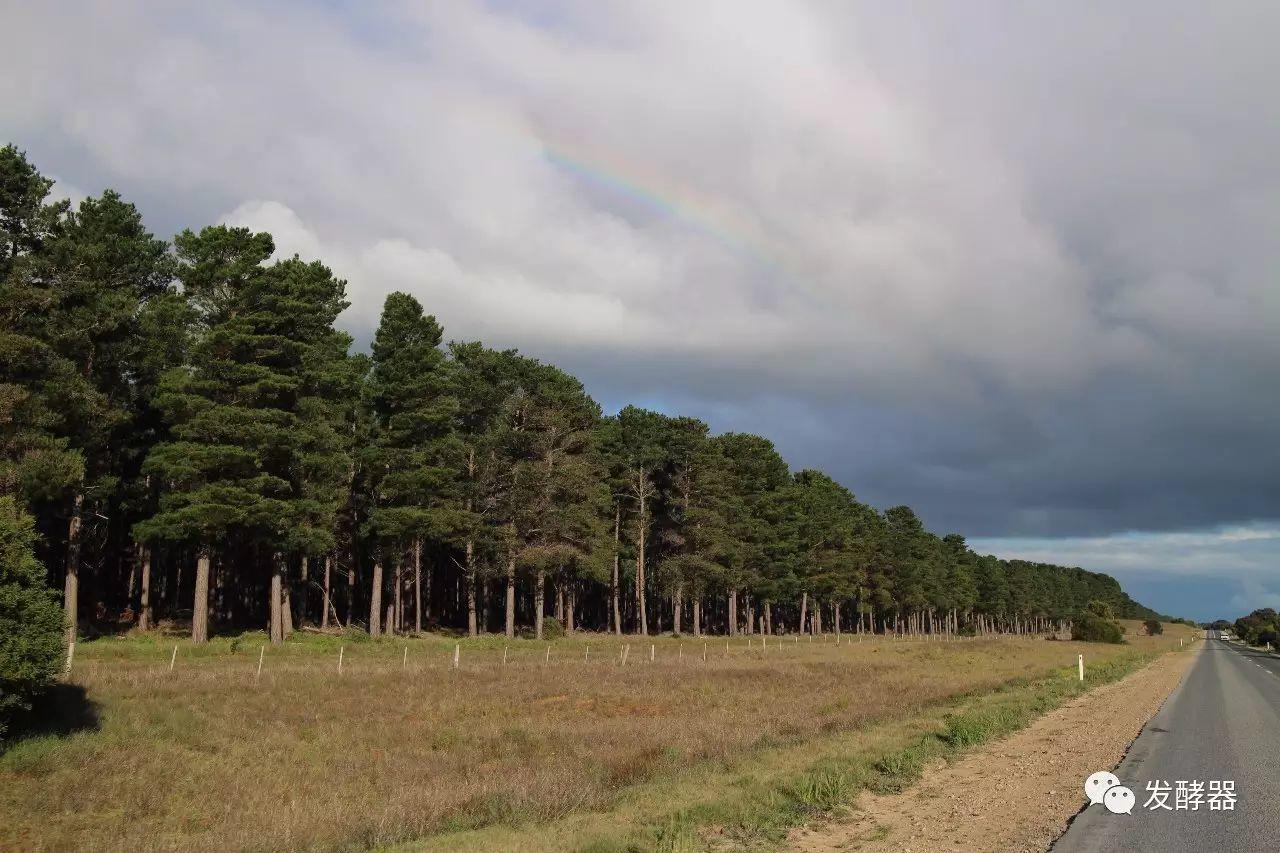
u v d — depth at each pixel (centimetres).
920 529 13638
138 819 1170
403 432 4922
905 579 12175
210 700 2080
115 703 1869
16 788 1261
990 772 1288
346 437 4922
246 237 4184
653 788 1191
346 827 1018
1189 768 1321
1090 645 7644
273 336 4044
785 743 1616
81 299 3634
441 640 5150
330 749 1645
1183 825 959
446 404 5016
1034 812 1022
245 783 1348
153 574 5891
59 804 1204
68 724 1641
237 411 3881
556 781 1231
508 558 5688
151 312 3975
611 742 1638
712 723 1906
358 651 4078
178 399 3869
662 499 7819
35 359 3381
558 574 7025
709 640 6944
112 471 4825
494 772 1378
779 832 938
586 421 6312
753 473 8731
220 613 6209
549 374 6178
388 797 1205
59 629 1501
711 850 873
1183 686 3127
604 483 7019
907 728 1784
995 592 16600
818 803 1066
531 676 2977
